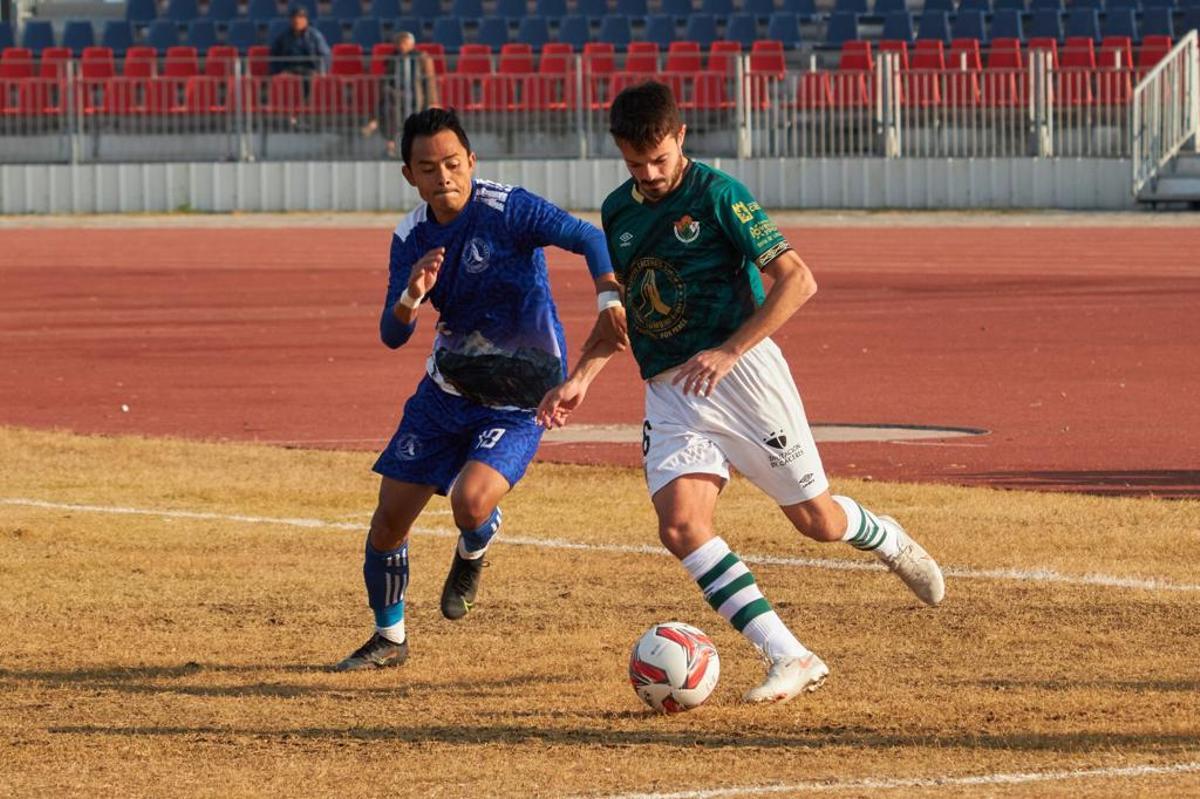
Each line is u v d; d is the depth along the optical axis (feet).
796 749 50.21
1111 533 82.33
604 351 58.59
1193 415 120.98
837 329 176.35
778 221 307.99
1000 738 50.83
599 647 64.13
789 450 55.83
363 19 370.53
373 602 62.28
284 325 188.96
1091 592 70.69
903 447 110.22
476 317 62.34
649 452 56.39
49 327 188.85
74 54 377.09
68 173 341.82
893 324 179.83
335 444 116.57
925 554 60.23
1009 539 81.25
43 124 344.69
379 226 315.37
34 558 81.20
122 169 341.00
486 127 332.60
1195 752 49.08
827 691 56.85
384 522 62.54
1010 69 318.24
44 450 112.78
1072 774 47.01
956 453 107.65
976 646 62.69
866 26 358.64
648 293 55.42
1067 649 61.93
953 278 222.07
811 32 357.41
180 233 305.94
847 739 51.21
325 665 62.69
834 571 75.97
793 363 153.38
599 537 84.43
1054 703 54.70
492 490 61.62
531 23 361.71
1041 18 348.18
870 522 58.54
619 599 72.02
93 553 82.33
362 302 209.97
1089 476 99.19
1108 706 54.24
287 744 51.96
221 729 53.93
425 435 63.21
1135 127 311.27
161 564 79.92
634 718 54.29
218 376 151.64
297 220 326.85
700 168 54.90
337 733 53.21
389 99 336.49
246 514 92.22
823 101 324.80
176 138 342.23
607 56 332.19
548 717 54.65
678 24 366.43
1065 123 318.04
